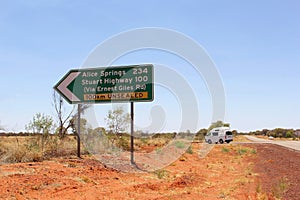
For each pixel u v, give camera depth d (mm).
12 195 8172
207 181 12500
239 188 10922
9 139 16828
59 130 19609
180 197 9297
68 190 9195
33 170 11453
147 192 9875
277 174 13922
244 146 37156
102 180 11070
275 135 97938
